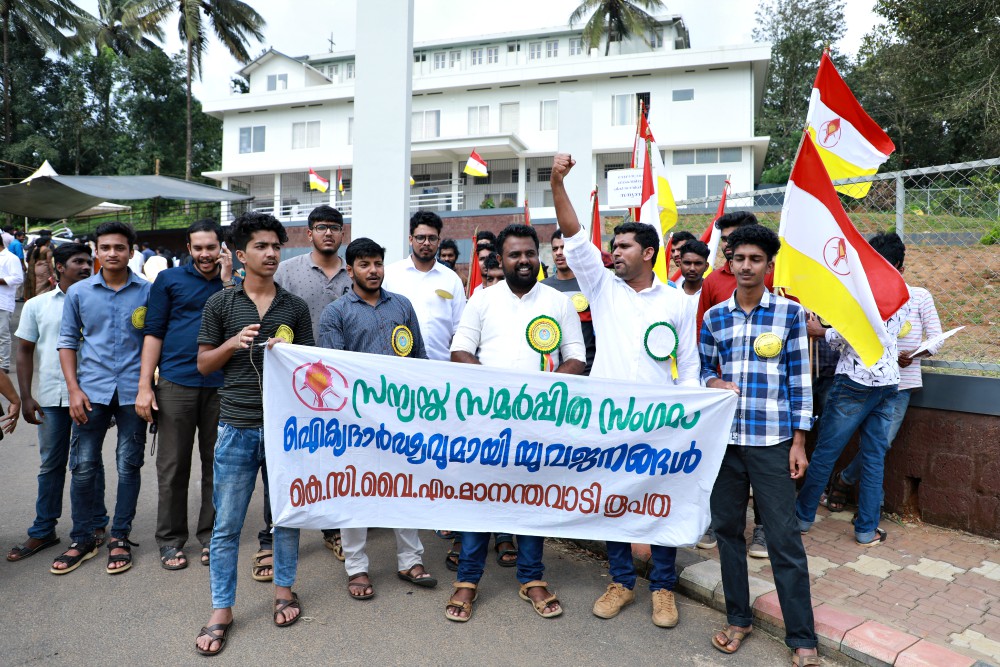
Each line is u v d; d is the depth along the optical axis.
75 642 3.24
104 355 4.13
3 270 9.33
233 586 3.34
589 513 3.64
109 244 4.12
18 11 33.38
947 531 4.66
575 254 3.65
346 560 3.81
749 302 3.37
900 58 20.05
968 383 4.55
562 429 3.61
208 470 4.26
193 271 4.16
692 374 3.68
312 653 3.19
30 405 4.25
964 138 27.81
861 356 3.59
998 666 3.01
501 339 3.78
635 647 3.33
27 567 4.07
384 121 6.12
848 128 5.21
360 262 3.76
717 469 3.38
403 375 3.54
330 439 3.47
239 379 3.39
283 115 31.28
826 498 5.27
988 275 6.33
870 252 3.83
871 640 3.18
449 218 22.86
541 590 3.68
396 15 6.07
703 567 4.01
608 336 3.77
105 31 37.78
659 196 6.37
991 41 17.56
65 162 35.97
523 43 35.84
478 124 29.41
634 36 35.34
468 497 3.62
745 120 26.12
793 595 3.15
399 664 3.12
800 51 37.03
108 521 4.61
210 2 32.28
